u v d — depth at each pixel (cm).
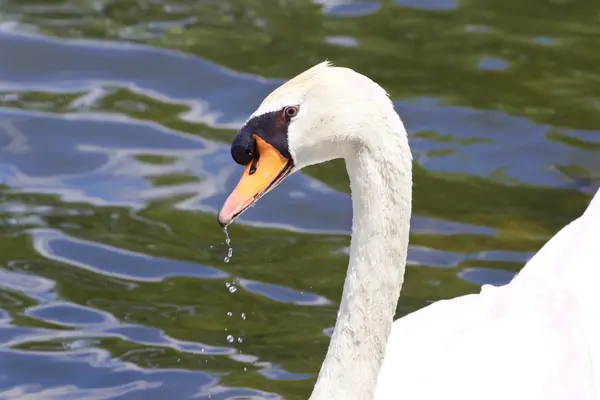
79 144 1373
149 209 1260
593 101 1503
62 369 1017
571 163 1368
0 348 1042
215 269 1165
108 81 1511
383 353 803
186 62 1545
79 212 1251
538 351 916
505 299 974
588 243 1005
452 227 1245
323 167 1366
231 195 780
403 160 760
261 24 1672
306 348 1048
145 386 996
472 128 1436
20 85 1498
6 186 1295
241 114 1438
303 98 766
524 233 1234
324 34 1652
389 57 1597
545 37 1678
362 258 783
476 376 903
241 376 1009
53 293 1122
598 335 955
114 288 1133
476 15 1745
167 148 1370
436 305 1002
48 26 1631
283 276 1156
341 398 798
